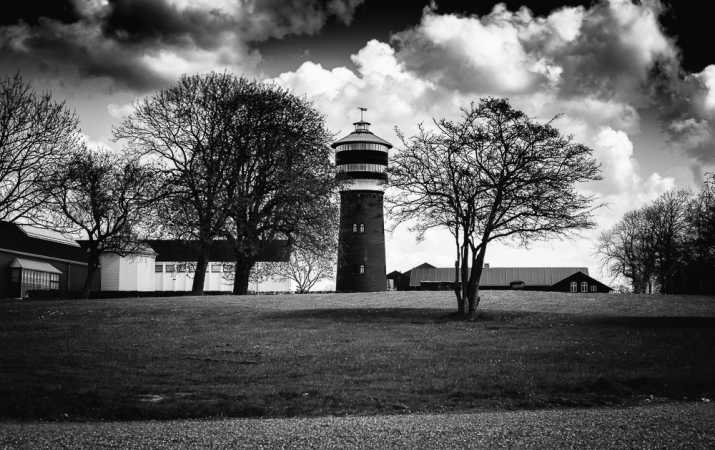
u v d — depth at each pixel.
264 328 48.78
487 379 31.45
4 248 88.94
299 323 51.31
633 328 47.81
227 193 69.69
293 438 19.31
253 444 18.53
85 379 31.33
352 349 39.97
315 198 69.50
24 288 91.50
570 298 70.19
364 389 29.55
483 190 51.44
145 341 42.97
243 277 76.56
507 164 51.81
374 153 91.44
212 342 42.62
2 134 57.41
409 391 29.25
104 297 86.94
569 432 19.89
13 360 35.88
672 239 111.25
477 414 24.56
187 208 68.44
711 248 83.00
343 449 17.84
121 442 18.94
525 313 56.03
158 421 24.00
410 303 65.31
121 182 77.62
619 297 71.38
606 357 37.03
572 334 45.25
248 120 69.56
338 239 73.38
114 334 45.81
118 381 31.05
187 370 34.00
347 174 88.06
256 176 70.50
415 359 36.72
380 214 91.44
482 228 53.06
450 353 38.47
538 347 40.22
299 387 29.98
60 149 59.84
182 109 70.06
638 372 33.00
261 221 70.25
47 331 46.94
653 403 27.59
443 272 147.50
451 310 58.28
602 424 21.28
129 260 119.69
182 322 51.69
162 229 70.12
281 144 69.75
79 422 23.98
